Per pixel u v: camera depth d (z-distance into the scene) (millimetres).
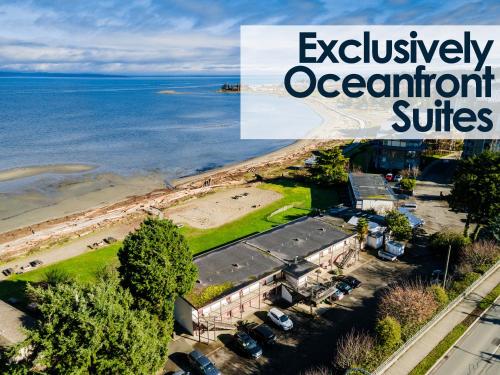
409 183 80500
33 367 26297
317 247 51000
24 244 63062
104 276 46406
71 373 24344
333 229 56438
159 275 34312
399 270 51844
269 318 42188
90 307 26328
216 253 49188
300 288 44594
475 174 54938
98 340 25250
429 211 71562
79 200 86312
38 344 25672
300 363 36438
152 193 90438
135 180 101125
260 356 37344
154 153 129250
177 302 41031
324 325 41531
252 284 42844
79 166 111625
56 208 81625
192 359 35688
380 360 34062
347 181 85062
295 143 145375
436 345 37469
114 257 58094
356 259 54281
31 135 152375
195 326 40125
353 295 46656
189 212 75188
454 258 53500
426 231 63156
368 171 97438
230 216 72750
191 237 63938
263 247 50906
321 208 75062
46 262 56938
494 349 37125
